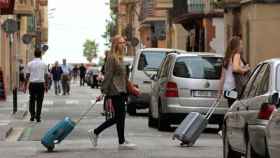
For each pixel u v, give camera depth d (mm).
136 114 39844
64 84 65500
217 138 25828
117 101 22438
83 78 102250
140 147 22594
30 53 107562
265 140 14281
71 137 26094
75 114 39000
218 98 25453
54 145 22062
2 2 50469
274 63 15531
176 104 28016
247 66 24125
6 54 65750
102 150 21891
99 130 22688
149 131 28703
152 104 30594
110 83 22406
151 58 38625
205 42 64750
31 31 98375
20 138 26297
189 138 22703
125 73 22500
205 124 22953
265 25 49594
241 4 52594
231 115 17594
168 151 21438
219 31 63281
